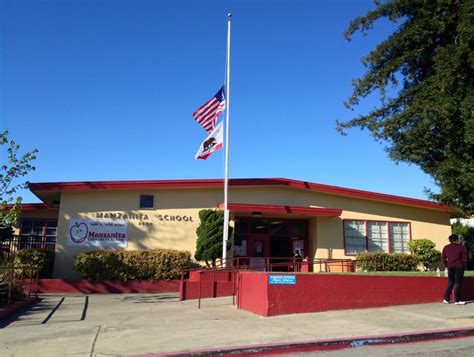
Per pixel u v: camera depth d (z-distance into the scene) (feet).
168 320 37.19
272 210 70.90
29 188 66.95
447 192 47.73
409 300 41.32
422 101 45.09
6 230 56.39
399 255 77.41
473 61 41.39
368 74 50.39
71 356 25.85
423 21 46.65
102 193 70.18
